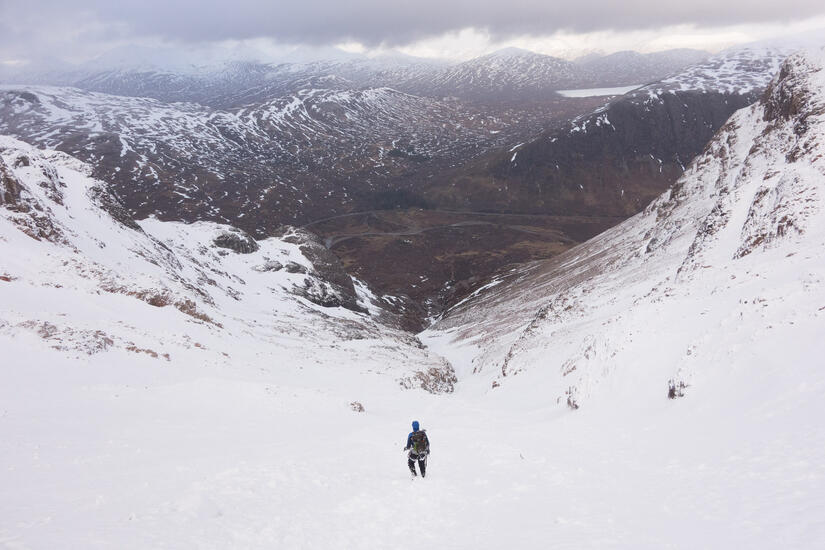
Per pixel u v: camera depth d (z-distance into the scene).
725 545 8.26
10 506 10.59
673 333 27.78
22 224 50.69
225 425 23.20
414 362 65.50
